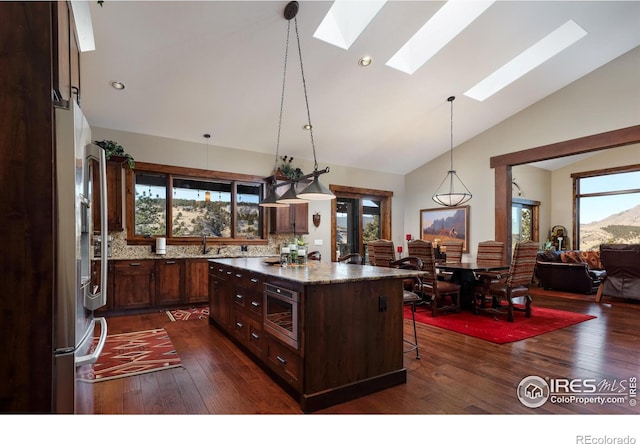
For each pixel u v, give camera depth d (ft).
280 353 8.21
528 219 29.86
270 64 13.43
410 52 15.40
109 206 15.57
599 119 17.31
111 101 14.52
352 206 25.39
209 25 11.15
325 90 15.58
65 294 4.95
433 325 13.83
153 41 11.48
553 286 23.43
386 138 21.43
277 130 18.58
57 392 4.92
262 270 9.49
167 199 17.95
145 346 11.17
